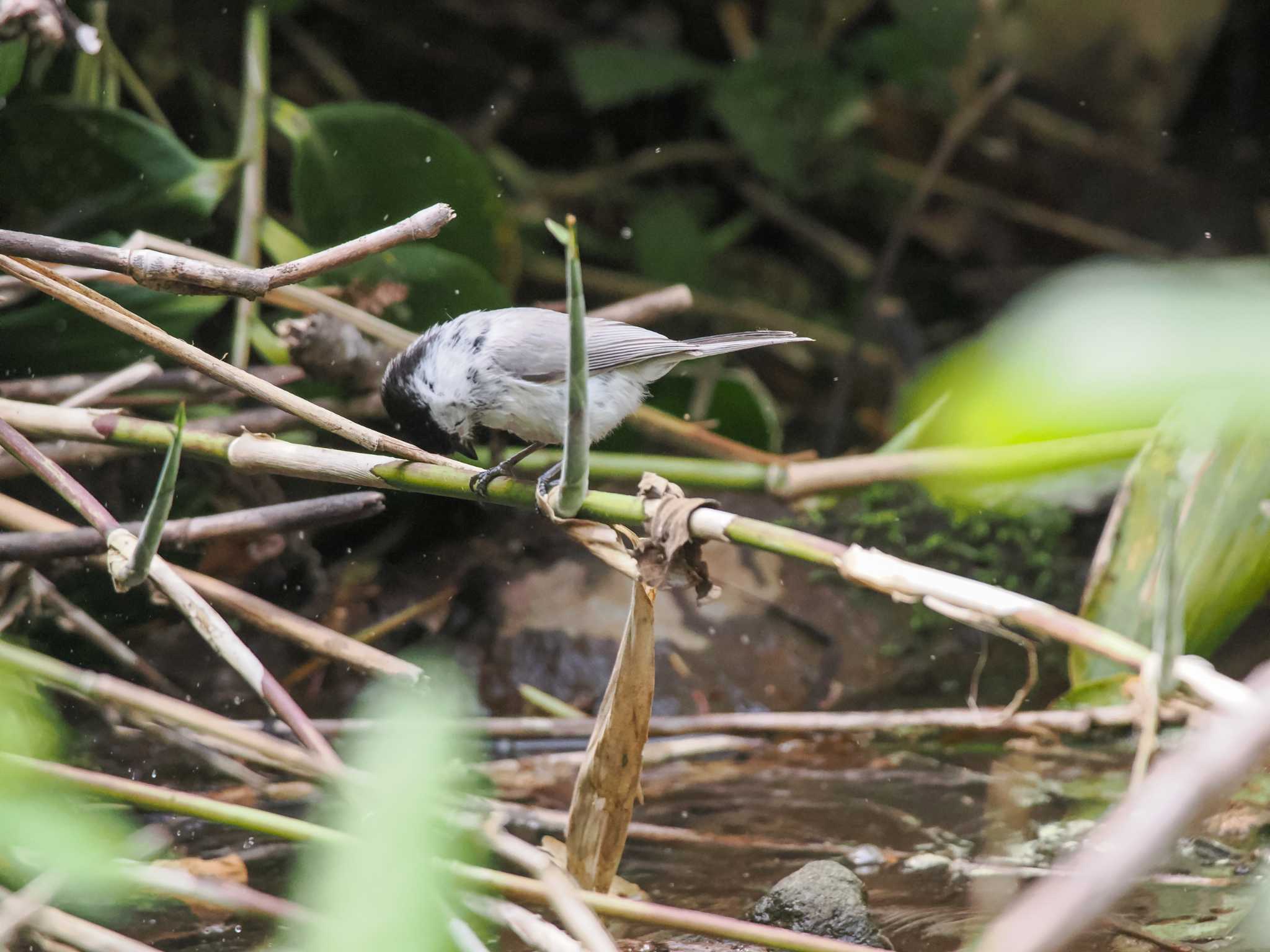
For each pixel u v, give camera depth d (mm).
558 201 15938
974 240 16469
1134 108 16062
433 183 9648
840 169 16000
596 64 15062
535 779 7539
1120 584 7227
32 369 8328
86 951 3924
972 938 5145
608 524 5297
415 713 1826
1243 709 1715
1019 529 9711
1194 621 7000
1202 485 7102
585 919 3994
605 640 8773
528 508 5367
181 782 7207
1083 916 1517
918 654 8938
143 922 5352
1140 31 15609
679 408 11125
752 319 14852
